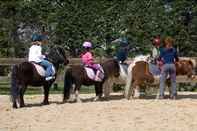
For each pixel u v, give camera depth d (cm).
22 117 1636
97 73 2016
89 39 2841
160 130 1395
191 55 2945
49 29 2925
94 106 1822
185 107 1788
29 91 2814
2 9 3119
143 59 2106
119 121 1527
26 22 3039
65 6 2883
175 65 2136
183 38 2920
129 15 2852
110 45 2794
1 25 3105
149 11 2866
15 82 1855
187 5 2964
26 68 1862
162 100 2014
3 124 1523
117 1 2873
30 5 2970
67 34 2869
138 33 2820
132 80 2095
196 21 2975
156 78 2095
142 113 1658
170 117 1586
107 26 2850
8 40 3116
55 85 2794
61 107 1817
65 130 1409
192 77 2234
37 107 1848
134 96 2147
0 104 1995
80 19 2861
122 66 2164
